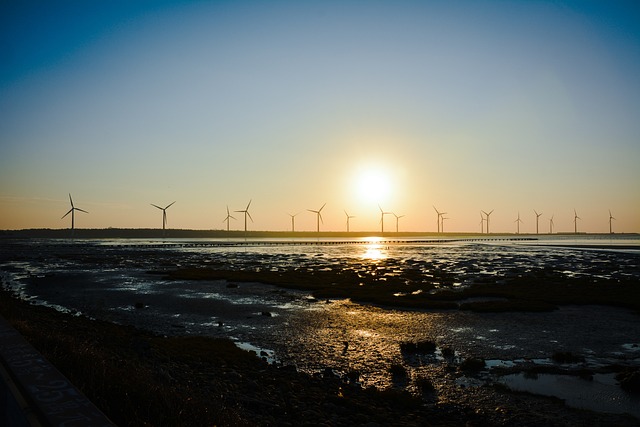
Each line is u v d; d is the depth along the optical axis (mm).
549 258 108875
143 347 20766
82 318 30406
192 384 14836
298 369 20266
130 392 8695
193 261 99625
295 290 50031
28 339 12094
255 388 16141
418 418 14281
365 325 30578
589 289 47312
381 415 14016
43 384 6621
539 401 16281
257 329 29250
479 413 14992
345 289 49344
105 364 10555
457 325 30594
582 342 25812
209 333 27969
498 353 23344
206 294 46125
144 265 87188
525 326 30266
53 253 134375
